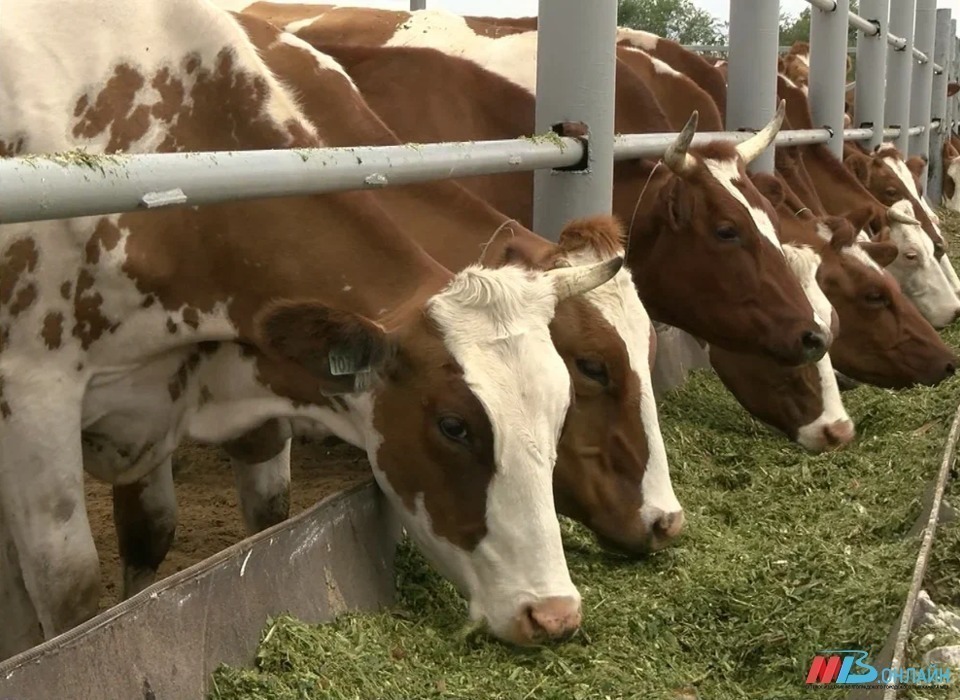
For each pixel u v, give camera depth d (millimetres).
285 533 2980
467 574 3090
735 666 3371
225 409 3766
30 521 3432
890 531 4457
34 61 3438
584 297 3725
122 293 3479
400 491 3176
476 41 6055
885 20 10234
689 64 7527
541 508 2979
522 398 2975
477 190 5273
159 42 3633
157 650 2428
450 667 3027
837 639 3377
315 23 6379
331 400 3492
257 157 2449
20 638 3697
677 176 4992
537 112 4293
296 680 2666
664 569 3900
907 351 6617
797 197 7160
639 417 3785
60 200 1913
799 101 8336
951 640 3240
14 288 3344
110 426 3721
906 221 8477
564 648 3211
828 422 5609
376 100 5359
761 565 3916
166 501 4230
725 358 5781
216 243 3498
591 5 4102
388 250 3422
